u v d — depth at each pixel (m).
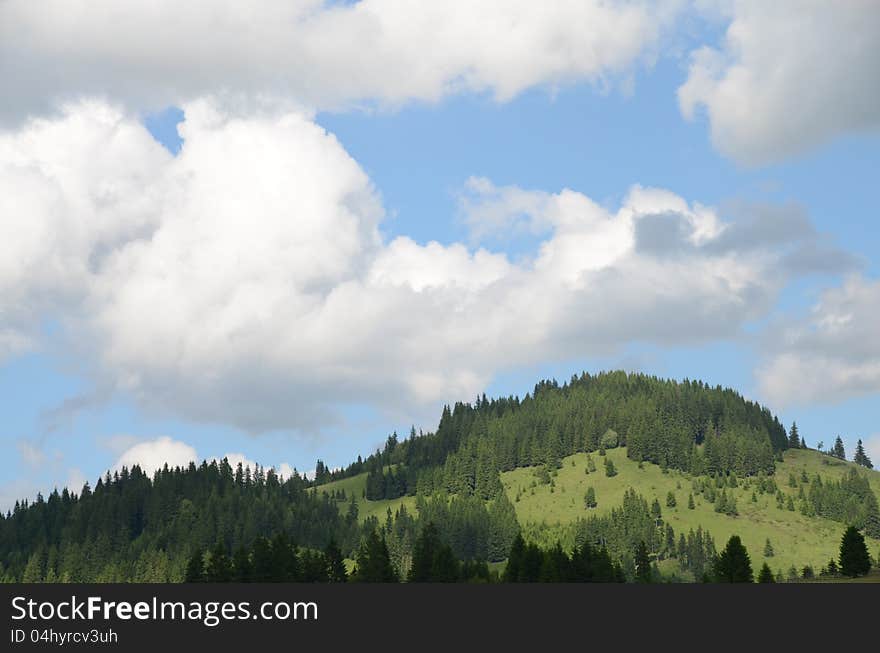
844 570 197.25
